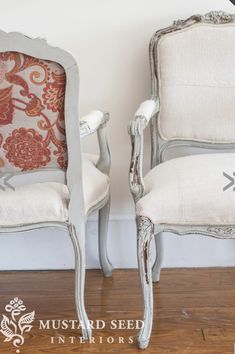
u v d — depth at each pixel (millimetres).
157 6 1939
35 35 1974
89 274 2119
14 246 2135
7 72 1375
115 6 1943
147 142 2049
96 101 2033
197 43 1832
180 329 1721
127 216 2111
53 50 1352
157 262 1995
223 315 1796
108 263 2070
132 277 2084
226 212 1490
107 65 1997
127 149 2074
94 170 1813
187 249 2123
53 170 1507
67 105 1415
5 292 1993
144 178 1699
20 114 1422
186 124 1877
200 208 1495
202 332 1702
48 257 2145
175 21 1864
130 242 2137
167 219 1512
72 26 1964
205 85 1854
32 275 2125
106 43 1977
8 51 1355
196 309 1836
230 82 1849
